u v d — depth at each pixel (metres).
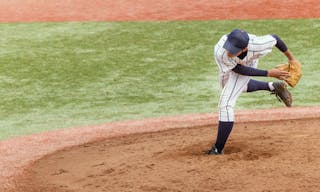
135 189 18.22
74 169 21.67
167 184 18.28
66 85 40.84
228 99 20.78
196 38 50.16
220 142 20.81
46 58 46.66
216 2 61.00
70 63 45.41
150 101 37.06
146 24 54.94
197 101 36.50
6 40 51.72
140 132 28.91
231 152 21.16
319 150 20.03
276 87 21.70
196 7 59.75
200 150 21.80
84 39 51.34
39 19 58.47
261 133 23.98
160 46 48.62
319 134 22.61
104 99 37.88
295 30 50.97
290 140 21.80
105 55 46.97
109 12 59.88
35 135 29.91
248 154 20.25
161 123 30.89
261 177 18.02
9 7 63.34
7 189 20.39
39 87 40.56
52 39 51.66
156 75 42.22
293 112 31.61
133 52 47.34
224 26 53.31
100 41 50.59
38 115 35.00
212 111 34.00
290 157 19.55
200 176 18.59
